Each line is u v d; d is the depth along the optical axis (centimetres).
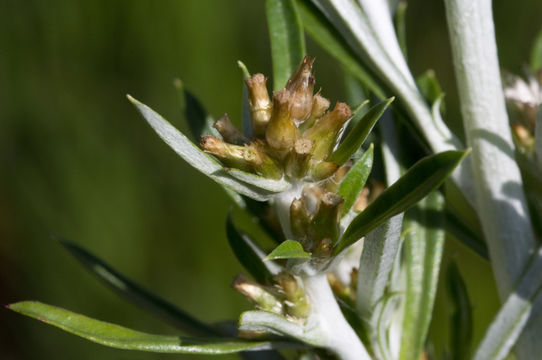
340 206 13
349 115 13
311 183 13
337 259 13
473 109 14
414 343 14
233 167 13
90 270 15
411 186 13
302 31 14
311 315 13
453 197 24
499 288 14
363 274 13
